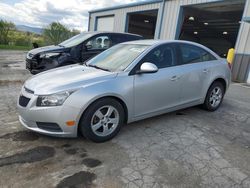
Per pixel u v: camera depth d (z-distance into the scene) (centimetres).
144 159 282
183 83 399
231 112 480
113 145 314
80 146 306
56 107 284
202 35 2950
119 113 328
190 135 355
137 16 1922
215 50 3041
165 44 392
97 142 317
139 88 339
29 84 321
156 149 308
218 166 276
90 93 295
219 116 450
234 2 1088
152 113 370
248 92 725
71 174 247
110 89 309
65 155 283
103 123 316
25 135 327
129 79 331
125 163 272
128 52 382
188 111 468
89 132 303
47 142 312
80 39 720
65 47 686
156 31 1444
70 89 289
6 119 380
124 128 370
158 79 360
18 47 2200
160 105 377
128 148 307
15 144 302
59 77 326
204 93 446
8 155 276
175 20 1308
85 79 309
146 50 366
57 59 651
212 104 471
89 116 299
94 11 2059
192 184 241
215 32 2605
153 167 267
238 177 257
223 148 321
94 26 2103
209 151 310
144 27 2173
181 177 251
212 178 253
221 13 1492
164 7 1377
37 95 291
